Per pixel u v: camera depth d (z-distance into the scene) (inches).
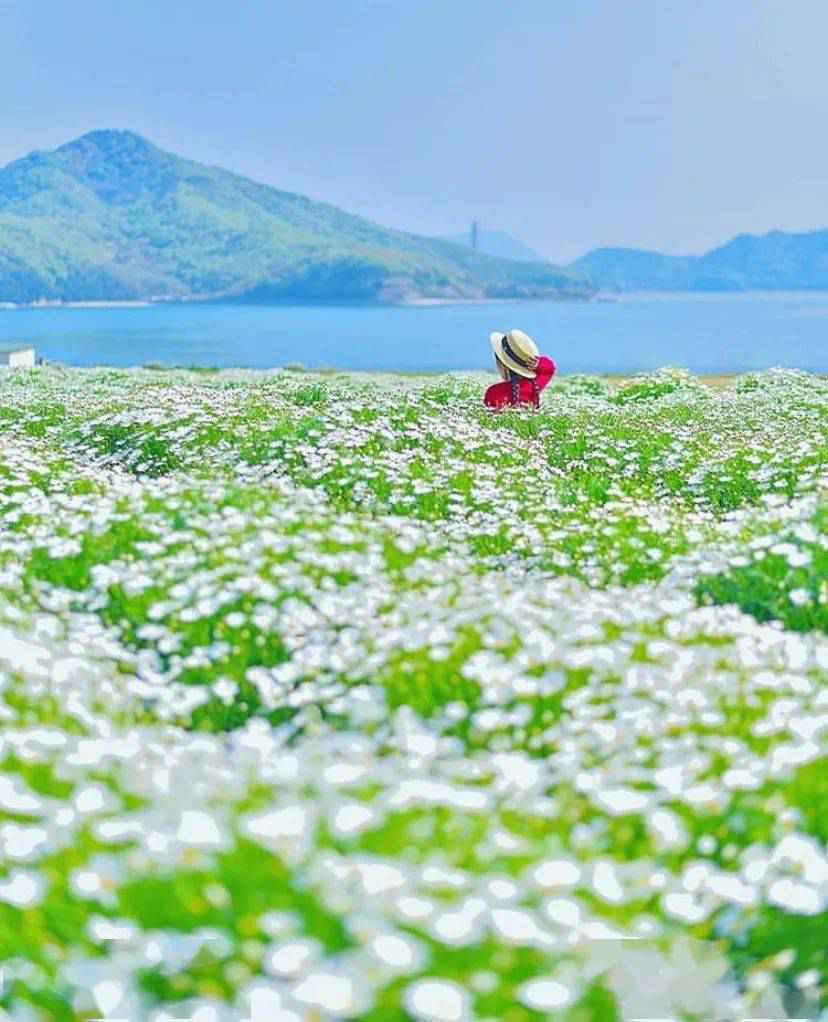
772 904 178.4
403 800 172.2
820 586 335.9
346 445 601.0
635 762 217.2
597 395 1253.7
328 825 166.2
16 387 1118.4
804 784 207.9
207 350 7003.0
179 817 166.9
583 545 433.4
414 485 525.7
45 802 181.8
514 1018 138.7
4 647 273.0
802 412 887.1
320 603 318.7
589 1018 141.9
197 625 318.3
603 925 151.7
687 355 5935.0
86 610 343.3
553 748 237.8
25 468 524.7
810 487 524.4
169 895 154.0
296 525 394.0
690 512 555.5
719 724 230.8
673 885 175.3
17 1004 144.9
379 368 5024.6
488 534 458.0
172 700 279.1
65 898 159.2
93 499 443.5
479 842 170.4
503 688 254.7
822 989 173.5
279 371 1630.2
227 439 651.5
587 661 260.5
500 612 301.1
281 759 197.2
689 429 776.3
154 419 710.5
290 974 137.8
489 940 145.9
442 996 131.7
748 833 196.2
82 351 6742.1
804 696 247.4
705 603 357.1
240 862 158.2
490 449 656.4
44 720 241.0
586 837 185.9
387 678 270.4
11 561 371.9
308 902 150.7
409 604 315.0
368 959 135.8
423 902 144.8
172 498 423.2
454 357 6176.2
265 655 305.0
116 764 203.9
